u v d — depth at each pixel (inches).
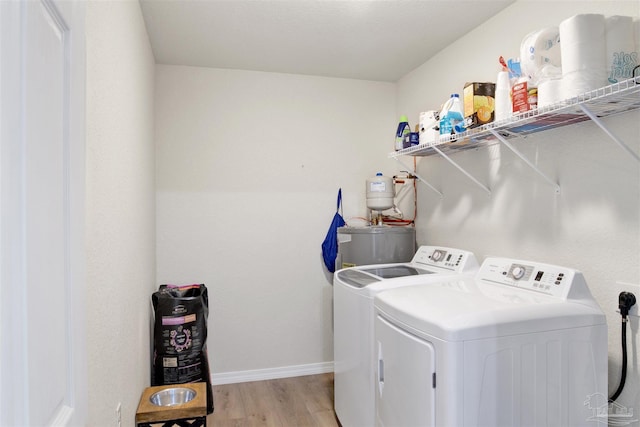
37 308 21.8
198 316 94.4
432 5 83.5
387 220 125.5
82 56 30.3
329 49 106.5
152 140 106.2
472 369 50.2
